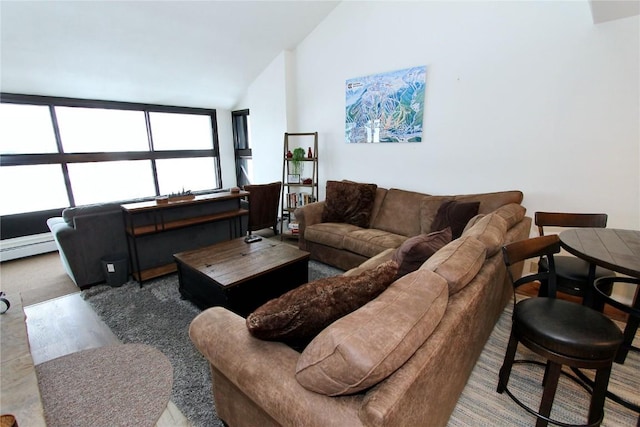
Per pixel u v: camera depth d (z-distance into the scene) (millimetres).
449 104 3080
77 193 4203
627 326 1826
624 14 2111
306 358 930
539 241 1601
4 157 3607
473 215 2691
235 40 3799
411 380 854
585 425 1353
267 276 2451
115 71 3697
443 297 1174
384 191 3580
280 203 4852
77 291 2871
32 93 3664
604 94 2324
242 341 1149
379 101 3559
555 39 2457
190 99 4863
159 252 3252
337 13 3760
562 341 1257
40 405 1182
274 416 965
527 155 2723
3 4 2559
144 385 1349
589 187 2488
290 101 4441
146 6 2961
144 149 4777
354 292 1146
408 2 3184
